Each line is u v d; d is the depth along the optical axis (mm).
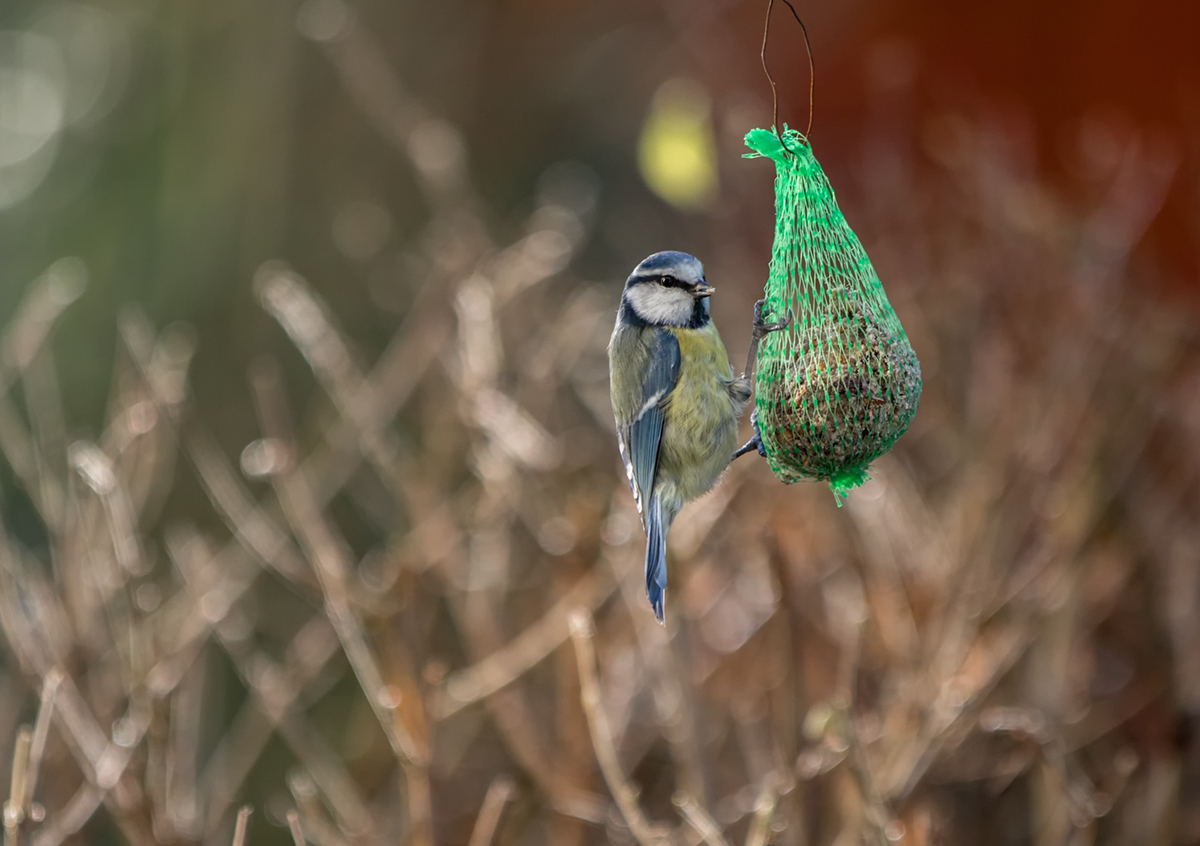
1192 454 10883
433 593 9633
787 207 7113
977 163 13188
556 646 8914
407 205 18922
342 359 10820
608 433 12055
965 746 9000
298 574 8719
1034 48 16453
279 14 18719
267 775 12469
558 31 22953
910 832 7770
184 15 18953
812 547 9703
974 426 10656
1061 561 9578
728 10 19828
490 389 9945
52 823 8516
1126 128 15391
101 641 8586
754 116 13773
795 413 7047
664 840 7395
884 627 9156
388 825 9969
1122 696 9891
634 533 9156
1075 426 10055
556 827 8953
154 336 16594
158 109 18828
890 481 10156
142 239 18125
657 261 7832
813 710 8211
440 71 21828
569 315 11914
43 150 19000
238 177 18500
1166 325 11555
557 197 19906
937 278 12461
